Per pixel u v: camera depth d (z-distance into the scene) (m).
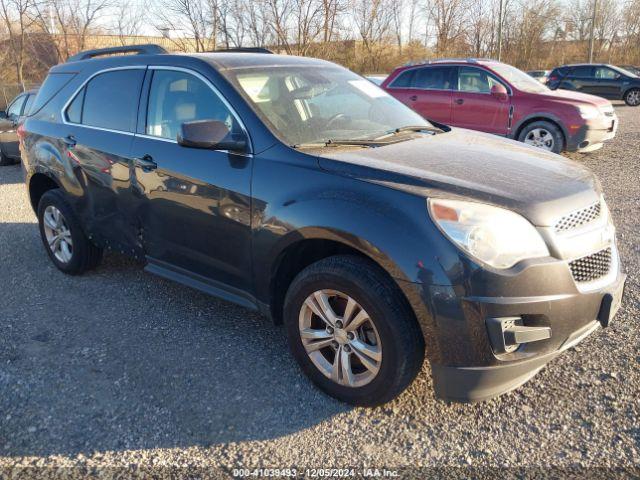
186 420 2.87
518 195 2.67
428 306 2.52
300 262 3.20
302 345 3.07
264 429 2.80
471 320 2.48
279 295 3.25
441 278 2.49
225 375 3.26
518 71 10.36
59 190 4.76
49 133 4.68
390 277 2.67
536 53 42.09
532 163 3.15
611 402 2.91
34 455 2.63
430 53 36.16
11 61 26.98
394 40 33.66
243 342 3.64
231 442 2.71
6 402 3.03
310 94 3.73
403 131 3.76
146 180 3.75
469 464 2.54
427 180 2.72
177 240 3.66
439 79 10.29
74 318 4.03
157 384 3.18
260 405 2.98
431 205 2.57
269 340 3.66
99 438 2.74
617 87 21.16
